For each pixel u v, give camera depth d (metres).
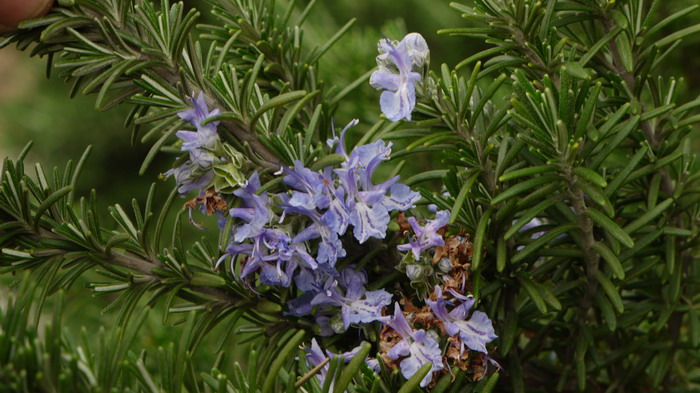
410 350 1.12
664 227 1.16
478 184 1.14
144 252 1.15
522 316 1.16
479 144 1.14
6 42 1.14
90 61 1.13
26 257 1.13
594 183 1.13
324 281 1.13
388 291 1.15
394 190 1.13
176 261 1.14
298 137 1.13
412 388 1.10
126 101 1.13
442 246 1.13
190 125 1.14
